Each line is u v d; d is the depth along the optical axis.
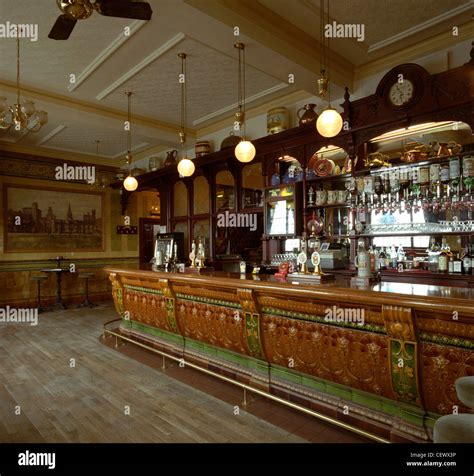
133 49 4.54
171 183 8.21
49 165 8.92
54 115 5.88
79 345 5.18
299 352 3.12
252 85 5.59
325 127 3.75
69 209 9.21
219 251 7.27
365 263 3.25
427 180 4.38
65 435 2.75
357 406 2.81
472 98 3.83
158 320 4.70
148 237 10.82
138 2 2.79
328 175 5.28
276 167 6.06
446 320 2.25
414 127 4.78
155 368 4.18
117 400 3.35
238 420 2.96
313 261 3.39
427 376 2.38
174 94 5.86
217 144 7.31
